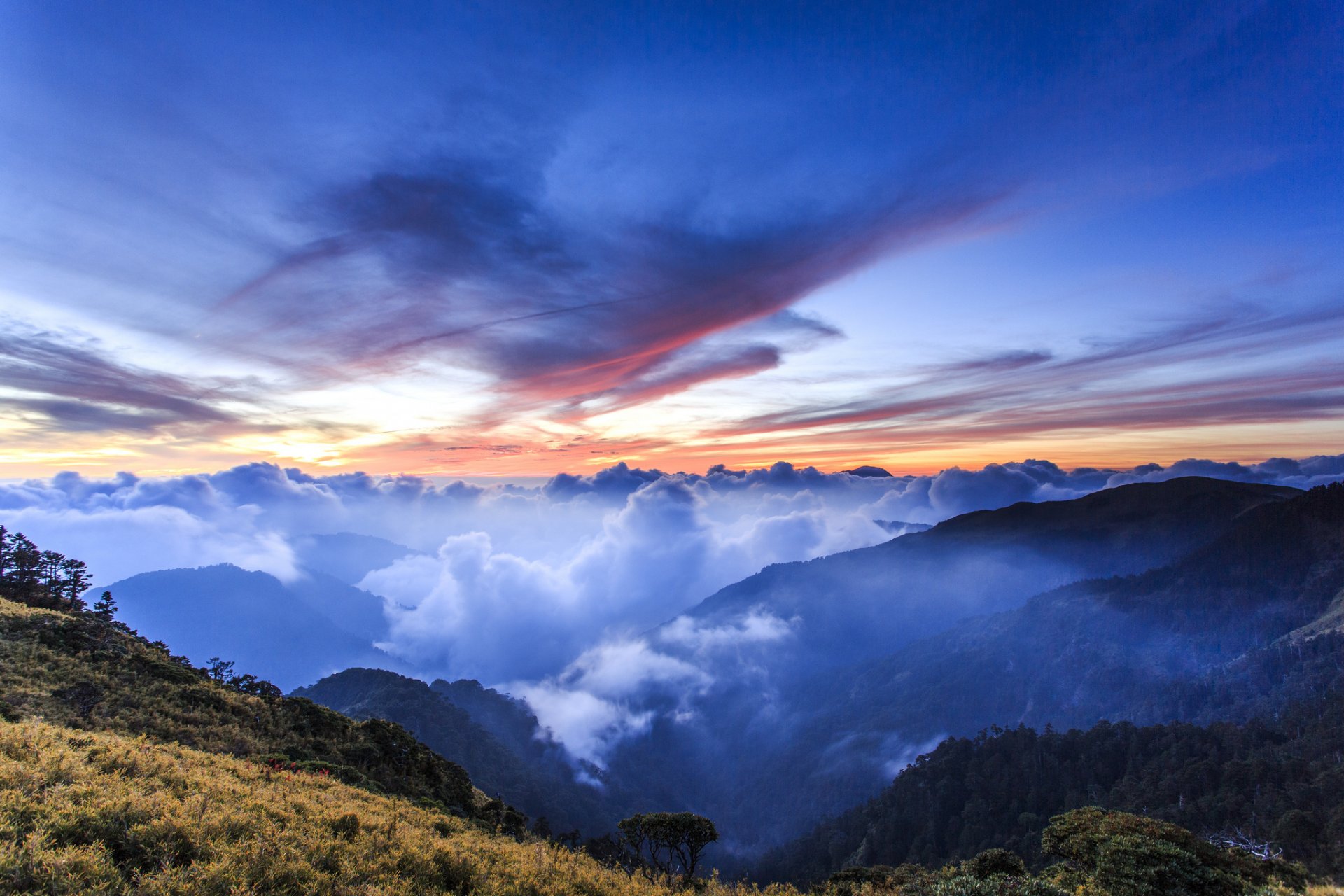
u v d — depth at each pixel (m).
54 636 39.81
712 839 26.97
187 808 12.13
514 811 45.34
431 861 13.27
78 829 10.34
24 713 29.00
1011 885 13.64
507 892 13.07
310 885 10.48
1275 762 138.38
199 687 40.12
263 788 17.50
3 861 8.75
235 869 10.20
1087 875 18.17
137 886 9.27
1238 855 20.75
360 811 17.64
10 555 70.62
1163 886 16.59
